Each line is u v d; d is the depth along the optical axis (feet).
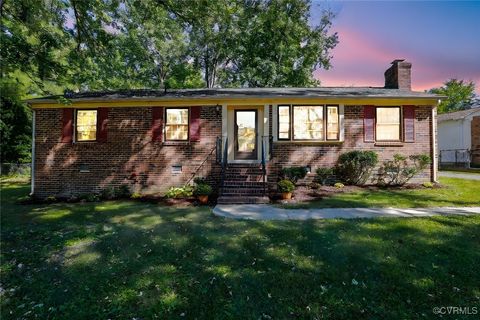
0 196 34.68
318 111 34.45
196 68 83.87
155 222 20.84
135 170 34.12
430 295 10.39
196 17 30.50
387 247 14.42
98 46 31.73
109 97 34.06
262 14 67.87
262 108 36.11
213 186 33.65
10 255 15.14
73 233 18.62
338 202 25.64
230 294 10.85
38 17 28.22
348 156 32.76
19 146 61.46
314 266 12.82
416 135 34.19
